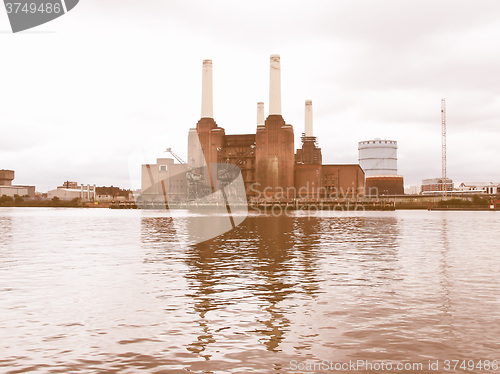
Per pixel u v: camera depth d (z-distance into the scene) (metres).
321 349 9.43
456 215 130.00
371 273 19.84
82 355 9.12
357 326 11.17
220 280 18.02
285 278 18.50
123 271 20.42
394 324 11.35
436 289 16.03
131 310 12.93
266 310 12.91
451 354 9.07
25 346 9.70
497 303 13.74
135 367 8.46
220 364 8.59
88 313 12.59
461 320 11.73
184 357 8.99
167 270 20.77
